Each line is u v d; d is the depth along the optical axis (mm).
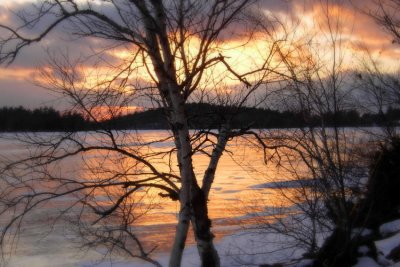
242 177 30094
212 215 19031
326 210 11883
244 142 11484
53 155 7688
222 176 30641
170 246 14625
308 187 11703
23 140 7691
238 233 15234
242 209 17891
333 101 11922
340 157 11375
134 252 13508
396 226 12242
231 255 12641
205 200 7836
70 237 13258
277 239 13602
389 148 12883
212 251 7871
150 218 17828
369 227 12328
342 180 11094
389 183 11953
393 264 10312
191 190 7730
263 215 14539
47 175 7949
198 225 7797
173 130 7922
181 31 7488
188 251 14555
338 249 10969
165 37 7305
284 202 15281
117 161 8164
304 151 12688
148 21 7375
